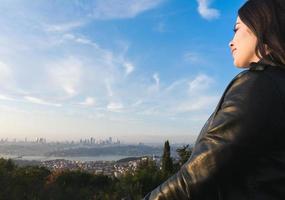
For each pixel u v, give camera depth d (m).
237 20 1.66
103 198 19.70
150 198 1.44
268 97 1.36
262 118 1.33
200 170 1.35
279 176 1.33
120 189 19.33
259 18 1.55
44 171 28.05
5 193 17.91
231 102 1.39
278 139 1.34
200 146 1.39
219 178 1.34
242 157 1.33
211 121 1.44
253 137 1.33
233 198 1.34
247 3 1.62
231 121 1.35
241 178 1.35
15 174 21.36
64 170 26.47
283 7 1.54
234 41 1.67
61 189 22.14
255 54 1.56
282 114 1.35
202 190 1.36
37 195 19.66
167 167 23.84
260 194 1.32
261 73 1.42
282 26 1.51
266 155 1.34
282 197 1.32
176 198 1.39
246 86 1.40
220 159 1.33
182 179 1.38
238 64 1.65
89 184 25.59
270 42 1.50
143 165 22.38
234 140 1.33
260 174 1.34
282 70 1.45
